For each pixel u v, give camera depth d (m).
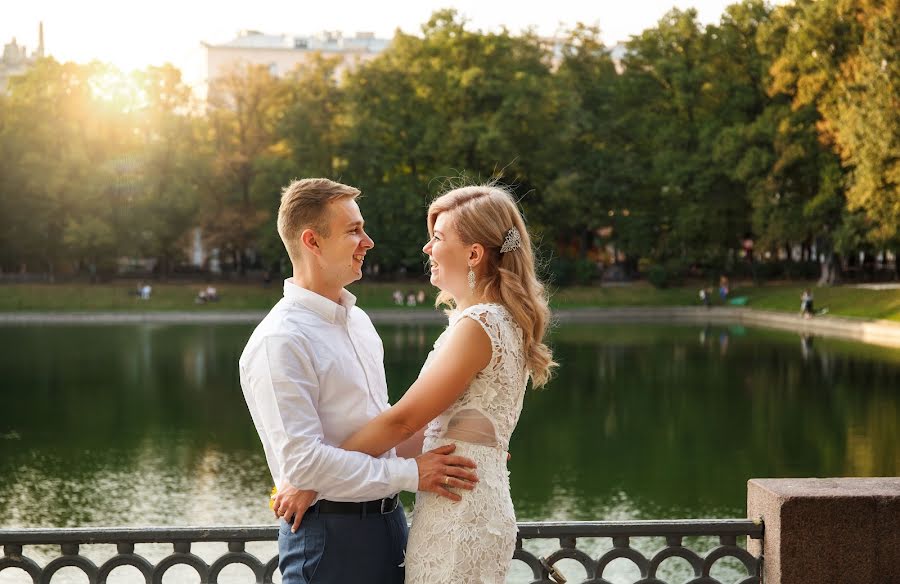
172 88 71.19
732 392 29.78
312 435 3.03
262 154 69.25
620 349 42.62
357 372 3.20
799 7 57.91
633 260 73.06
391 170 69.44
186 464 21.11
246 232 68.94
